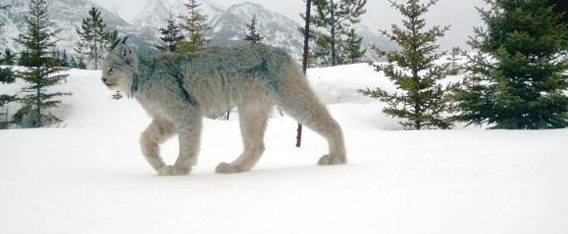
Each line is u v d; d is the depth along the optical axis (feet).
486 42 46.91
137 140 27.63
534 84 44.24
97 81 96.32
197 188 12.90
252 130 19.13
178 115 17.87
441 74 54.34
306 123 18.58
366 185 12.24
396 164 16.43
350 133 35.58
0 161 19.83
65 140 26.76
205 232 8.45
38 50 91.50
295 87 18.37
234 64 18.10
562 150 17.17
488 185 11.45
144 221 9.30
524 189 10.79
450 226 8.29
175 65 18.24
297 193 11.60
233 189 12.59
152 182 14.26
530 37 44.52
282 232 8.36
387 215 9.17
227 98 18.53
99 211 10.18
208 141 30.25
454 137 30.42
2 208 10.57
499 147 21.25
